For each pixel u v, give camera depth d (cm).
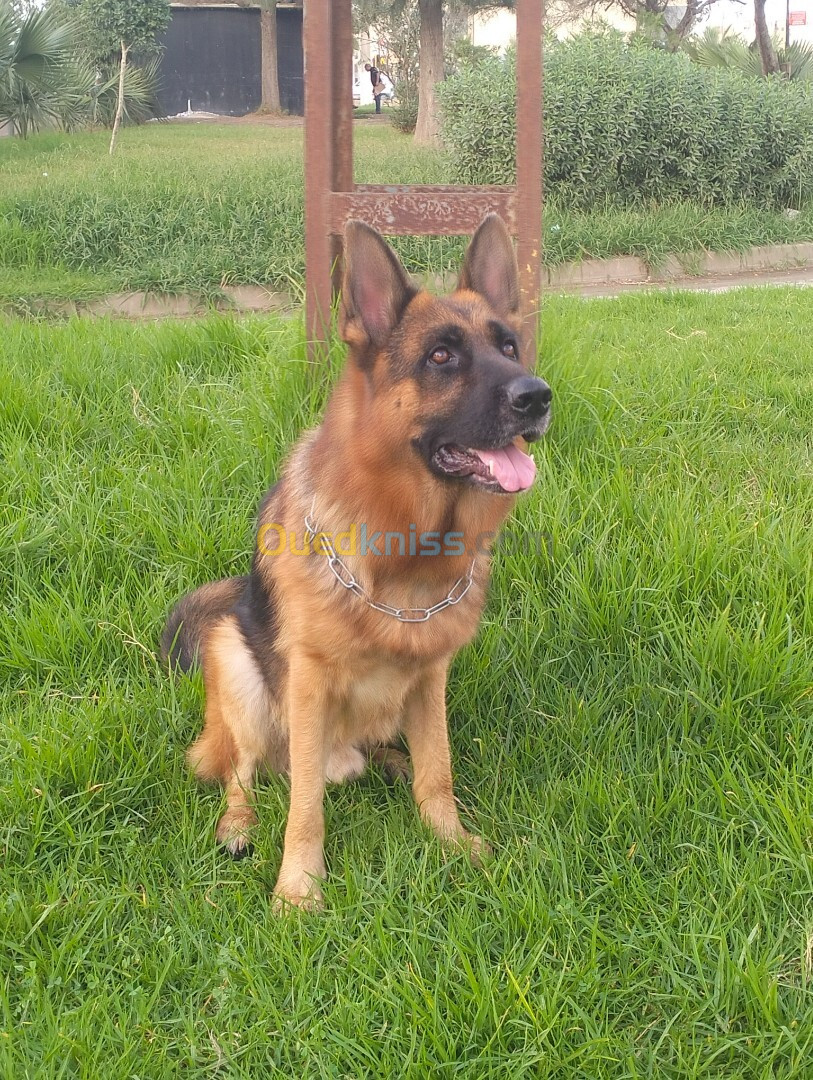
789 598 367
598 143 1335
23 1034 220
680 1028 224
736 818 279
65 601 373
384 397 273
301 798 278
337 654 276
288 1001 232
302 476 302
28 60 1900
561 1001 228
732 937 244
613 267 1227
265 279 1055
